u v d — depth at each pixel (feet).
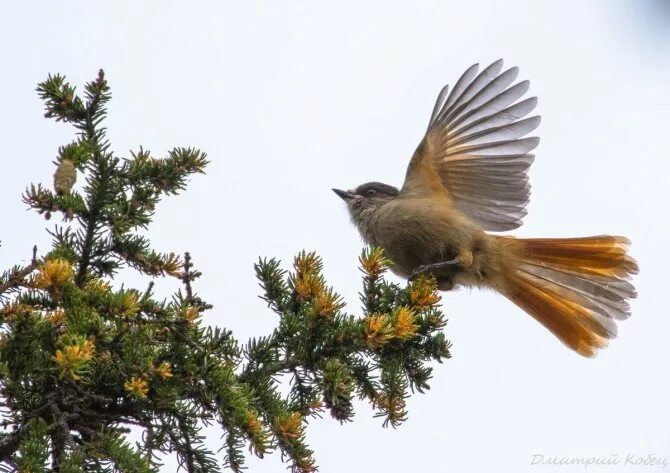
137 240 27.89
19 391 22.85
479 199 38.14
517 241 37.93
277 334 27.78
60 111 28.66
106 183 26.58
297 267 29.60
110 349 24.04
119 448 21.44
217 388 24.27
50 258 26.58
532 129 35.58
